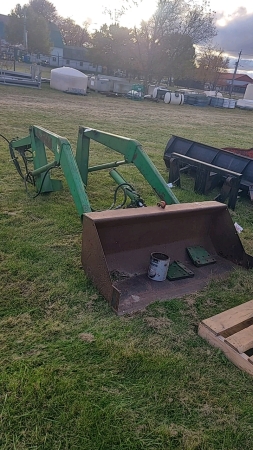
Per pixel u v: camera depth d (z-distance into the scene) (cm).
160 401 204
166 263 311
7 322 252
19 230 389
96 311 272
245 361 229
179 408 201
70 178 340
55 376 211
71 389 204
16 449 172
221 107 2922
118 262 319
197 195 581
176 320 274
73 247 366
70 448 175
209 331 253
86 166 496
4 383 204
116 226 308
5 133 851
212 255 369
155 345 245
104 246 311
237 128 1641
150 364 227
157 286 311
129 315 271
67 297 285
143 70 3734
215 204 358
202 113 2216
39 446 175
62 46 6078
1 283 295
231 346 238
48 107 1438
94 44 4409
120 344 241
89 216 291
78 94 2209
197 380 221
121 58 4247
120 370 221
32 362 220
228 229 358
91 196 518
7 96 1612
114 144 409
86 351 233
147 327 261
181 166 670
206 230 371
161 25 3484
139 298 291
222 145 1113
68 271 321
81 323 259
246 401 211
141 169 376
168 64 3725
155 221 327
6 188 505
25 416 187
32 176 498
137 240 326
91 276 302
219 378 224
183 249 357
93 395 202
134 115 1587
